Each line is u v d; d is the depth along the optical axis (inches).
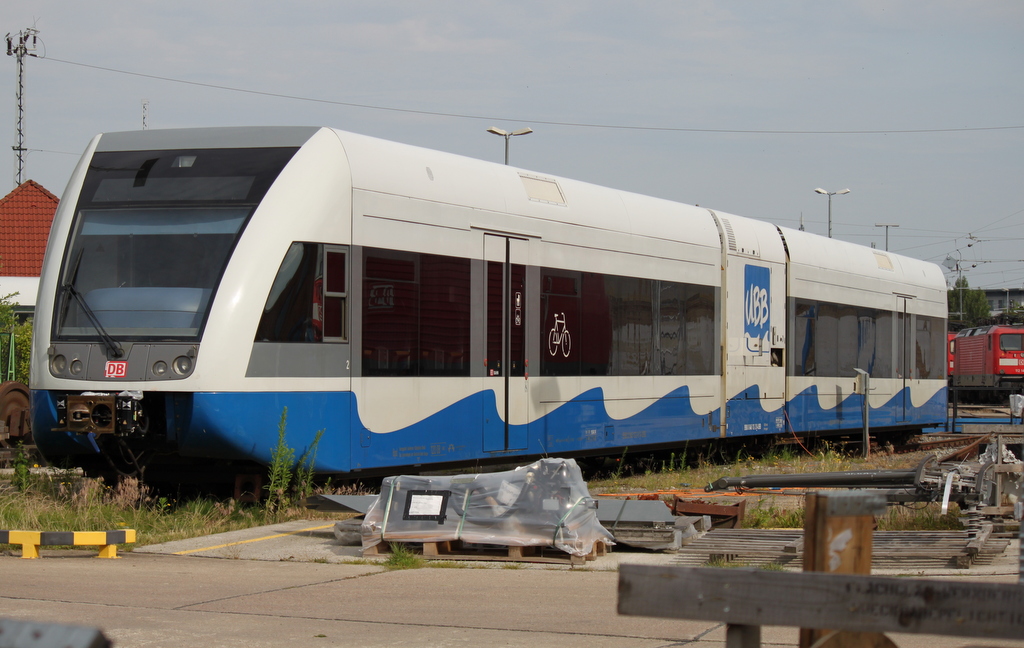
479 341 531.5
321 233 454.3
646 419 648.4
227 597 278.8
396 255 487.5
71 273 455.2
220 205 449.7
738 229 748.0
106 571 324.8
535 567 343.0
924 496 431.2
